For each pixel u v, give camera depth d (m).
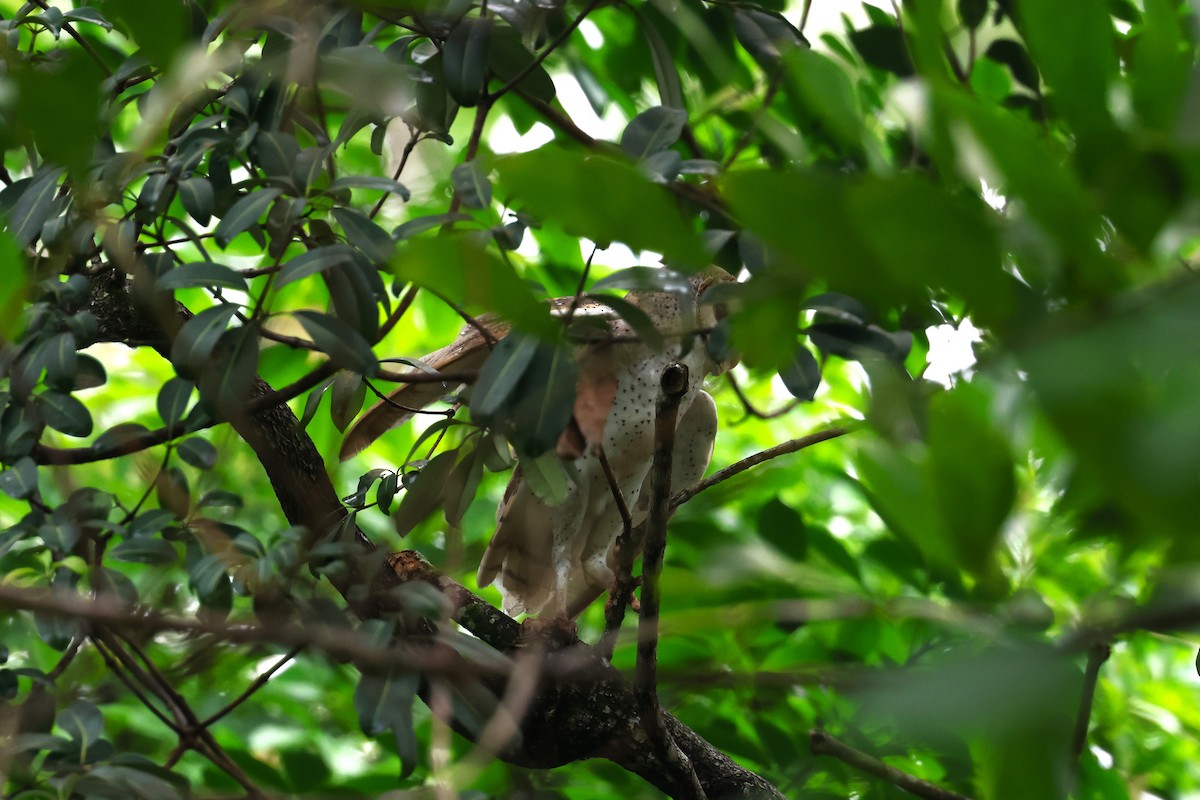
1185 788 7.31
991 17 5.75
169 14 1.14
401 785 5.51
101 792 3.89
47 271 3.83
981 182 1.08
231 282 3.62
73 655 4.43
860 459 1.28
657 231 1.12
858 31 5.90
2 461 4.24
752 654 5.03
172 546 4.12
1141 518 0.90
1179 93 1.10
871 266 1.04
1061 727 0.94
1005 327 1.03
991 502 1.15
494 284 1.25
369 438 5.57
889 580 6.09
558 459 4.35
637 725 5.24
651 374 5.80
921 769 5.57
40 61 4.18
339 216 3.78
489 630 5.48
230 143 3.99
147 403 9.25
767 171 1.04
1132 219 1.08
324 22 3.48
